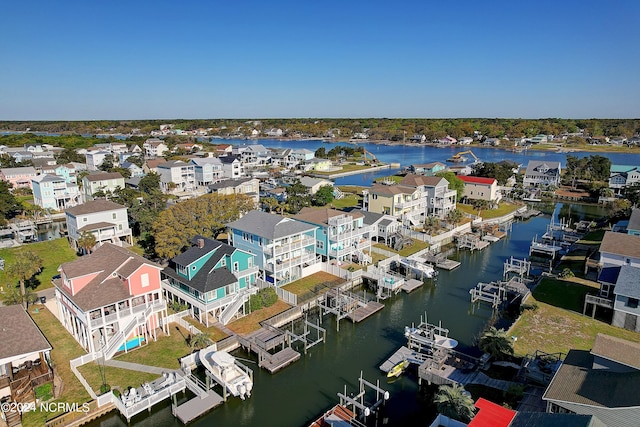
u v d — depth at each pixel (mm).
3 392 32781
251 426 32562
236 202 71562
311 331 46844
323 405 35031
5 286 53688
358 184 140000
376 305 51906
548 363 36875
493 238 80062
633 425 24500
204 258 47688
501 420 24906
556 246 73500
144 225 70562
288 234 54594
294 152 177750
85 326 38969
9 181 112625
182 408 33344
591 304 49938
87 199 102188
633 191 101500
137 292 41188
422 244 73750
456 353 39375
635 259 53500
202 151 192000
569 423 22594
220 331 43844
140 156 168250
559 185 131375
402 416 33812
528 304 50938
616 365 28562
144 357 39188
